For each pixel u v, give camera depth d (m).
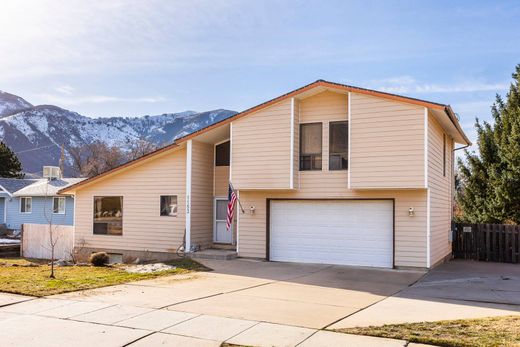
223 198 19.53
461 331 7.22
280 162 16.16
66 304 9.34
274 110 16.36
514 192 21.66
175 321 8.03
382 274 14.01
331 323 7.94
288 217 16.94
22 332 7.46
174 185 19.22
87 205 21.03
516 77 23.36
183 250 18.61
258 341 6.91
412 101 14.25
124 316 8.38
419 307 9.34
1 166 46.16
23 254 22.55
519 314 8.56
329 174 16.08
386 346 6.61
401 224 15.06
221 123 17.27
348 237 16.00
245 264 15.99
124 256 20.00
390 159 14.52
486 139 23.88
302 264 16.11
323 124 16.23
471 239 18.81
